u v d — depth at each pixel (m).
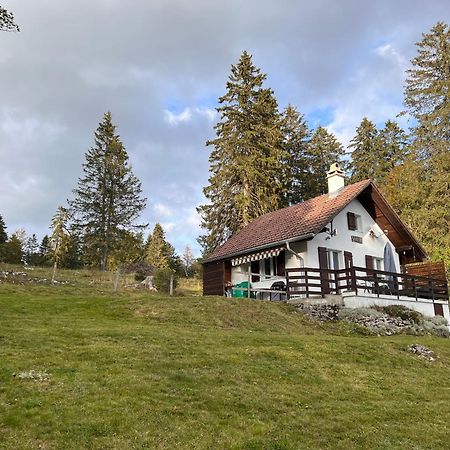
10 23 18.09
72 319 16.78
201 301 21.41
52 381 9.59
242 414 9.16
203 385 10.49
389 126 54.38
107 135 52.97
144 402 9.02
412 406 10.95
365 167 53.47
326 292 25.88
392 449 8.30
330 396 11.05
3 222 70.19
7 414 7.98
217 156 41.22
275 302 23.27
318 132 55.19
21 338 12.69
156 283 34.41
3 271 35.00
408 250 33.84
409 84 44.56
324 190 53.50
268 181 40.66
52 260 65.44
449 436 9.24
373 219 32.66
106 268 48.91
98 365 10.98
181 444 7.61
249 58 43.03
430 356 16.89
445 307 31.11
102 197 50.44
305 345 15.43
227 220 40.78
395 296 27.55
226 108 41.88
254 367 12.31
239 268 32.50
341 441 8.47
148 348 12.82
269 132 41.34
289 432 8.55
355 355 15.08
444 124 41.56
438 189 39.81
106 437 7.55
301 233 26.58
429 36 44.69
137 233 50.88
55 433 7.48
